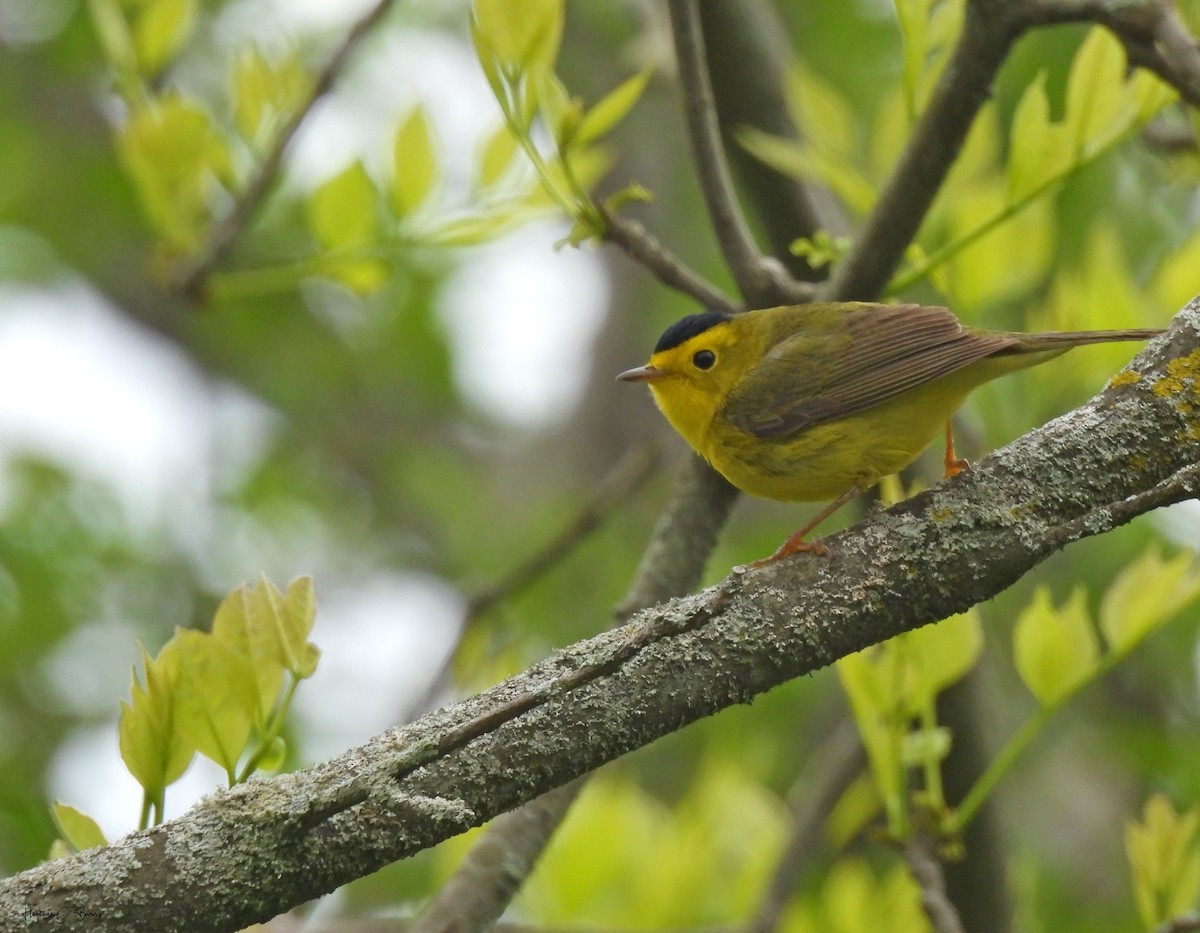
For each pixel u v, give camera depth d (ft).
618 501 42.70
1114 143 29.60
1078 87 29.40
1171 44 26.91
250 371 66.39
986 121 35.06
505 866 28.02
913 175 29.63
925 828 29.96
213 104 53.67
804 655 21.36
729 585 21.58
